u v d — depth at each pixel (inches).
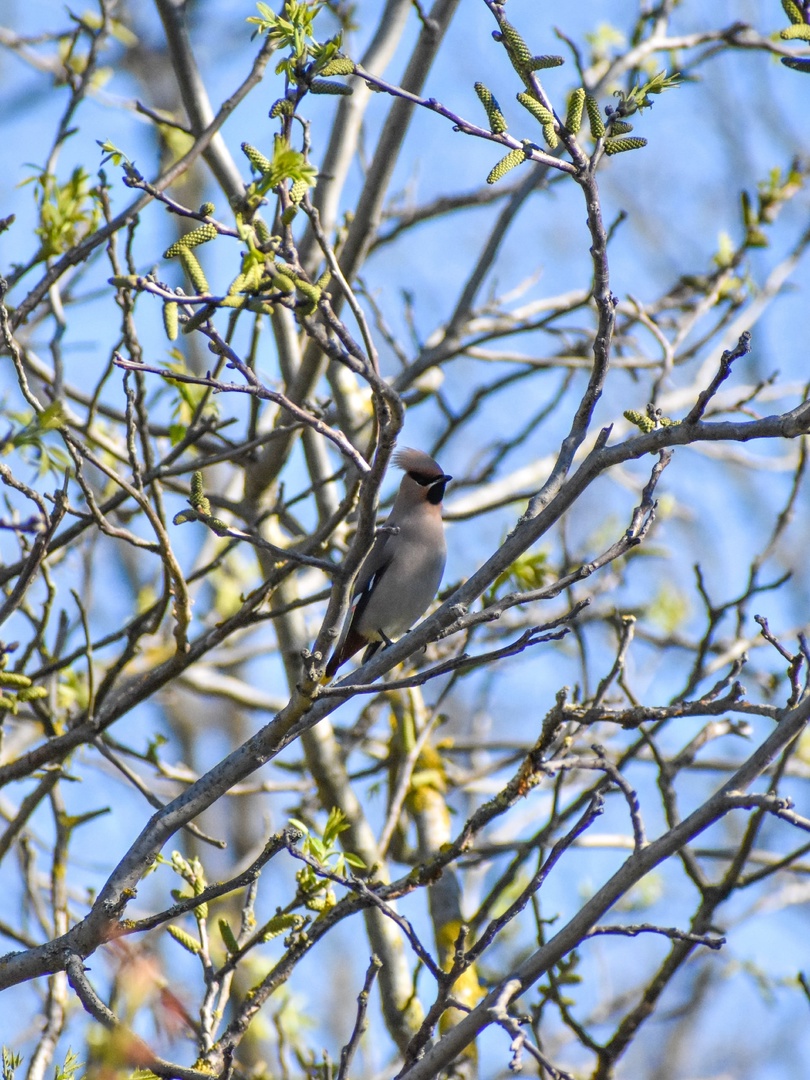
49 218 406.0
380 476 258.7
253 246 238.8
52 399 422.0
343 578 271.4
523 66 251.4
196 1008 416.2
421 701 507.5
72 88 429.1
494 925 297.0
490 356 543.8
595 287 272.2
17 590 323.9
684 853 378.0
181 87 456.4
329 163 487.5
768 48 551.8
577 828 299.3
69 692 462.6
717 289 516.7
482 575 284.0
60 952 279.9
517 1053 233.8
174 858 323.3
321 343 245.8
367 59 494.6
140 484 342.6
